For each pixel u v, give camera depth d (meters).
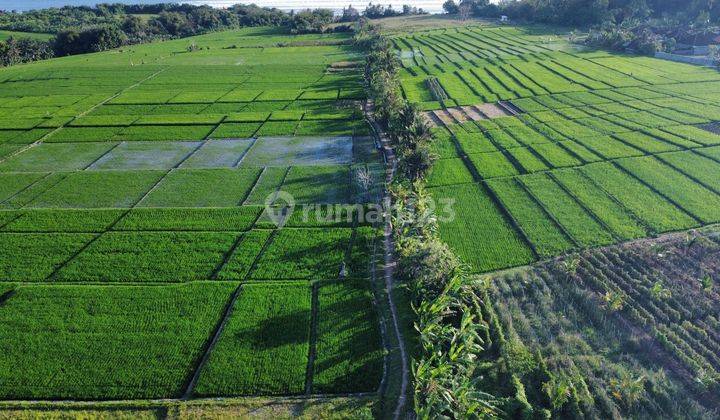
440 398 23.72
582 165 51.62
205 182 51.41
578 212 42.72
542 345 29.12
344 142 61.88
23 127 68.88
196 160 57.62
